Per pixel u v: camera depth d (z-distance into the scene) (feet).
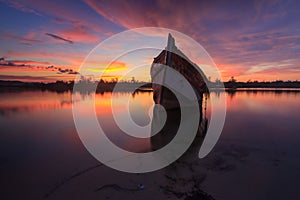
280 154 22.63
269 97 106.01
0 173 18.42
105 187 15.87
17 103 71.61
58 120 43.11
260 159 21.21
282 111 56.13
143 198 14.38
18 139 29.43
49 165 20.31
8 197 14.85
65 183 16.60
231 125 38.55
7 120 42.52
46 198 14.65
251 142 27.43
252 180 16.81
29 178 17.53
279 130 34.30
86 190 15.51
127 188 15.71
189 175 17.83
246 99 93.35
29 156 22.80
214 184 16.22
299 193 14.90
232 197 14.49
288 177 17.25
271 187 15.74
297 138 29.17
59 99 88.17
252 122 41.39
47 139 29.63
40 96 103.96
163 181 16.79
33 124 39.22
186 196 14.62
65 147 25.96
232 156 22.22
